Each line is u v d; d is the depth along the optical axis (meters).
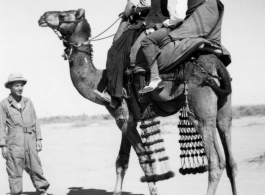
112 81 8.57
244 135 17.16
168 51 8.00
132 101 8.71
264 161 12.07
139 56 8.51
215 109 7.73
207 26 8.06
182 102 8.15
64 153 16.77
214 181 7.63
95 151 16.84
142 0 8.98
